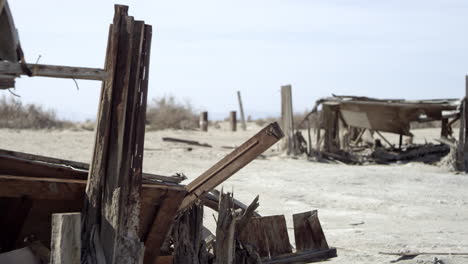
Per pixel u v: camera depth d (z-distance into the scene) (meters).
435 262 9.88
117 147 6.34
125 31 6.45
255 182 20.52
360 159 28.61
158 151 28.95
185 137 39.25
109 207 6.30
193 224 7.63
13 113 40.75
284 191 18.81
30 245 6.40
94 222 6.34
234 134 44.31
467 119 25.73
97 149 6.41
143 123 6.53
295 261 8.09
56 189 6.36
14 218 6.63
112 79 6.39
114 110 6.40
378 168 25.39
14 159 6.46
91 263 6.10
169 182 7.93
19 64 5.27
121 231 6.29
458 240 12.14
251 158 7.37
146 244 7.14
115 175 6.32
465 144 25.53
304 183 20.53
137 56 6.47
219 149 32.09
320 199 17.64
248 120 66.69
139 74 6.54
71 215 5.44
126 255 6.26
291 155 29.44
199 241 7.59
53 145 28.53
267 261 7.89
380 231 13.11
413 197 18.34
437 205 17.14
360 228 13.50
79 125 44.38
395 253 10.54
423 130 45.62
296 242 8.29
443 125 26.95
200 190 7.44
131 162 6.44
